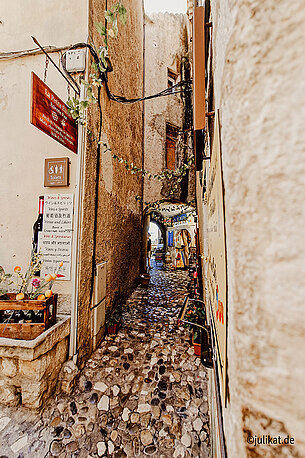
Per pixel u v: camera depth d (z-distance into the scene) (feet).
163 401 7.16
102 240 11.46
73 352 8.18
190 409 6.86
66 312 8.47
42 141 9.05
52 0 9.23
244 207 0.98
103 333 11.32
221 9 1.48
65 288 8.54
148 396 7.36
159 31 27.55
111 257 13.28
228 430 1.18
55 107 7.07
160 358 9.50
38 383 6.57
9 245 9.12
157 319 13.93
